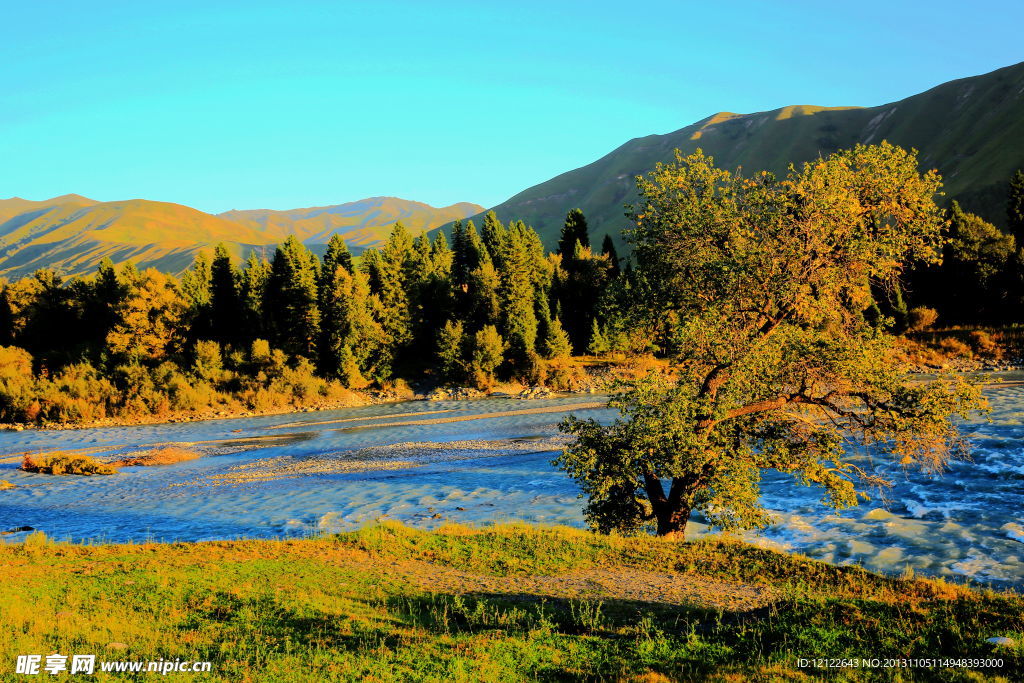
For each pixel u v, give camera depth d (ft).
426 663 31.91
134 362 261.65
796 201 67.21
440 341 284.61
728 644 34.53
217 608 41.93
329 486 118.11
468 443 162.20
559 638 35.96
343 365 277.03
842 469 68.39
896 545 70.85
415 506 99.50
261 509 101.86
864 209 67.46
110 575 50.11
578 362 299.79
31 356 283.59
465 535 67.67
